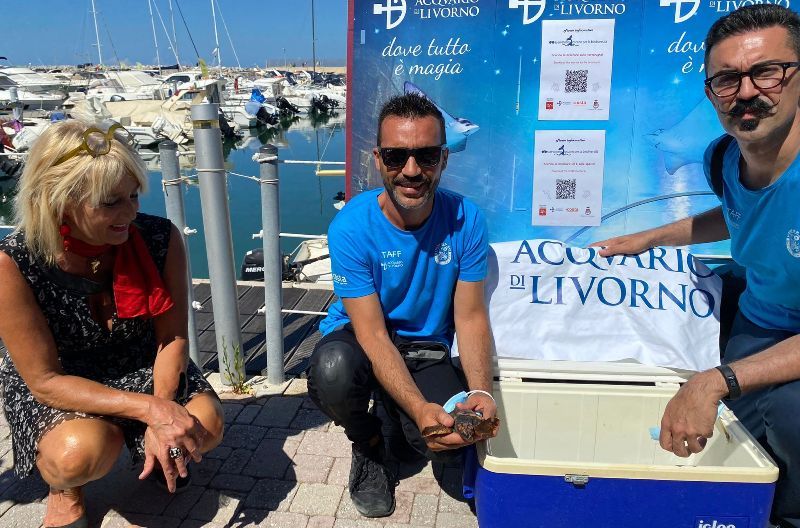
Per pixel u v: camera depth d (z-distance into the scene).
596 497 1.92
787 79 1.95
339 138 26.34
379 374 2.27
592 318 2.66
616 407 2.49
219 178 3.00
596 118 2.94
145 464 2.09
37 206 2.01
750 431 2.35
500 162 3.03
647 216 3.03
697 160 2.94
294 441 2.90
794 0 2.74
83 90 37.53
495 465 1.92
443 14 2.91
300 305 4.51
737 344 2.49
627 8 2.83
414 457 2.73
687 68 2.86
